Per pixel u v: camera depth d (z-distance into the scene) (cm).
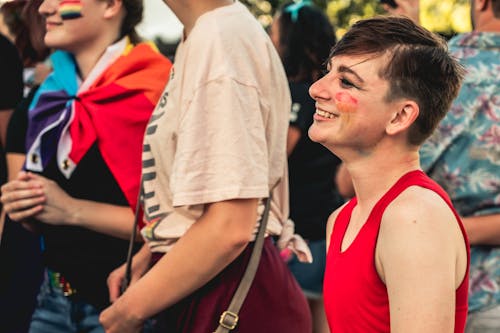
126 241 329
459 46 319
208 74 260
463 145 309
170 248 278
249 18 276
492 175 308
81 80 350
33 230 337
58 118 336
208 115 258
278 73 279
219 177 254
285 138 285
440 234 185
